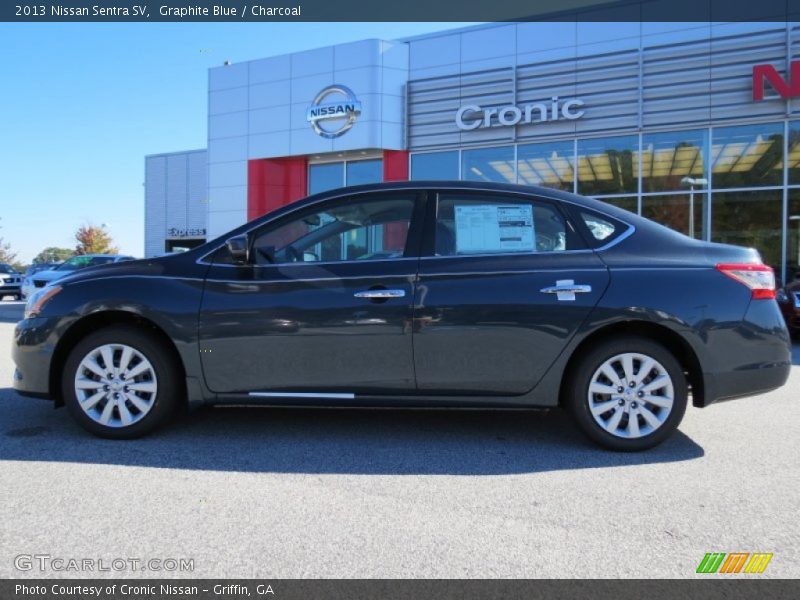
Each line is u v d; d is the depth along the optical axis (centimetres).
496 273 391
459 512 301
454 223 408
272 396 398
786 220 1241
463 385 392
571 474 354
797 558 257
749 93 1245
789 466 367
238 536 275
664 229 409
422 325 388
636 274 386
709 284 384
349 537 274
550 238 402
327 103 1561
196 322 396
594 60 1354
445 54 1484
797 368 704
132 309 399
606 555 259
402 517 295
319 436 427
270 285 398
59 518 291
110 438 410
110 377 407
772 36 1223
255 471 357
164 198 3744
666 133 1314
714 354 379
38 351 409
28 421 457
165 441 411
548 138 1402
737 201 1277
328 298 393
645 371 386
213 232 1734
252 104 1667
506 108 1420
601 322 381
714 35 1262
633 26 1322
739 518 295
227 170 1712
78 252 5738
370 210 416
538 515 298
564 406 404
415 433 436
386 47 1511
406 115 1523
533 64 1405
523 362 387
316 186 1655
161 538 272
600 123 1355
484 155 1468
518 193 413
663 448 402
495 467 366
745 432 438
